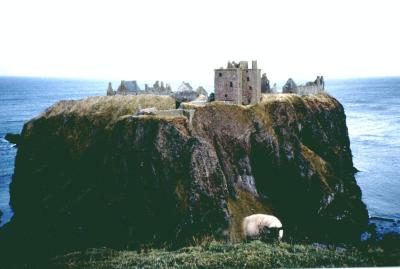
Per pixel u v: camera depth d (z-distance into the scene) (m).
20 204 75.06
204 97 86.88
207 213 58.97
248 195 69.00
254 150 73.19
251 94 78.00
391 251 40.81
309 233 64.31
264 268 34.25
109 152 71.44
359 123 173.75
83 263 39.62
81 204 66.38
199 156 62.47
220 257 36.66
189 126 67.69
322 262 36.09
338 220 69.31
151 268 35.25
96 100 84.81
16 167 85.25
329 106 94.00
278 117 77.12
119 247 54.72
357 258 37.56
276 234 42.38
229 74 76.50
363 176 95.94
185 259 36.84
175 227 57.19
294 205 71.44
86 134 79.06
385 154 116.50
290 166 73.31
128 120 70.56
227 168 68.19
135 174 65.81
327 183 72.81
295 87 92.00
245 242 43.22
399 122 172.38
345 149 96.56
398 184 89.75
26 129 87.88
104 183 69.44
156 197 62.25
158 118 66.88
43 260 44.97
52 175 77.81
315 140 83.50
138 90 94.50
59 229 61.00
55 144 82.31
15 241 57.56
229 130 71.19
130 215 61.66
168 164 62.78
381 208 76.38
